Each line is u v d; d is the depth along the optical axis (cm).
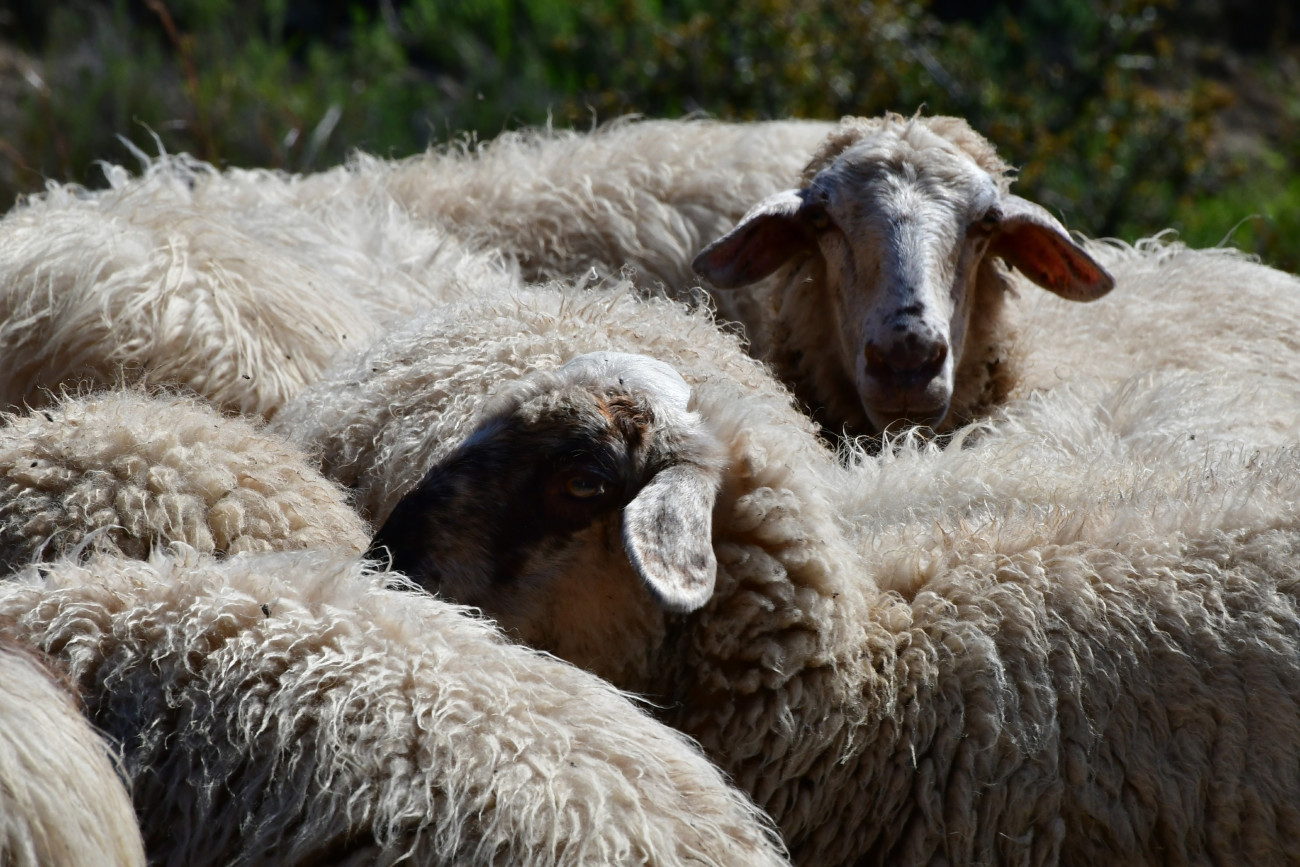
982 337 1173
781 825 712
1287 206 2277
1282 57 3006
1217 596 709
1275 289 1341
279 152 1902
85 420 758
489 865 534
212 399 1023
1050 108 2191
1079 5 2514
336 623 584
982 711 694
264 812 549
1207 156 2269
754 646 716
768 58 2094
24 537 712
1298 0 3119
